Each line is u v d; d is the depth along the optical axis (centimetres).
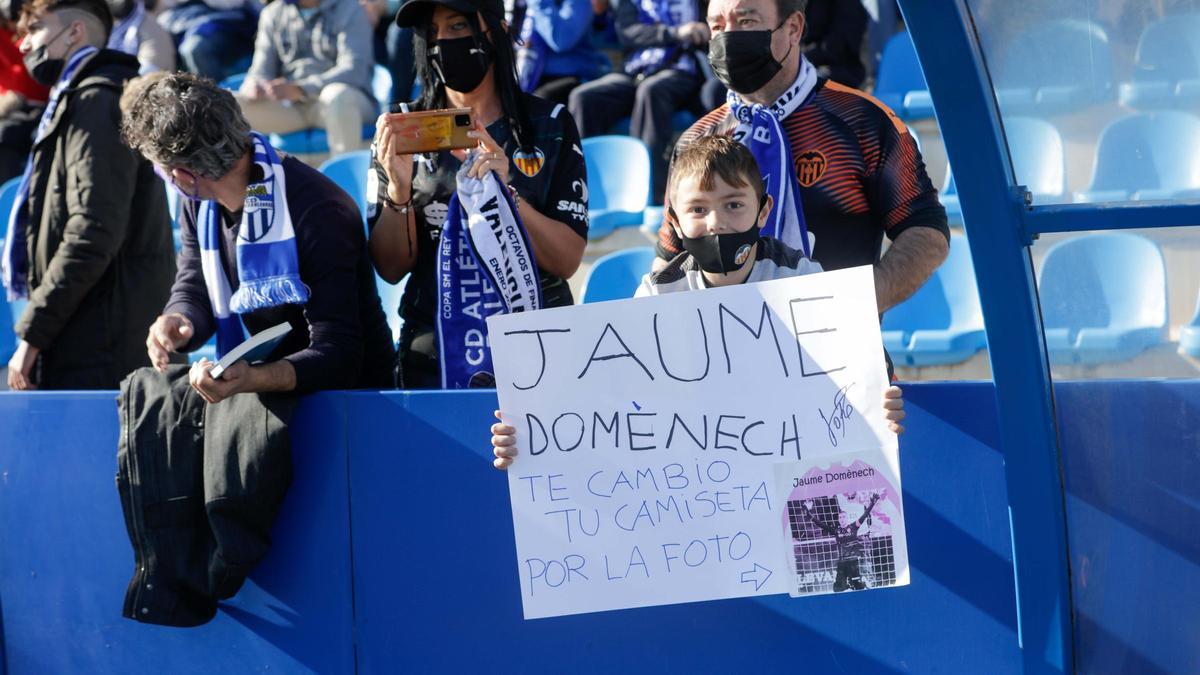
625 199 1514
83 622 775
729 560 631
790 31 767
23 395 774
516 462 635
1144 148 573
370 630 704
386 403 691
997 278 568
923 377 1266
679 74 1593
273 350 718
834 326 615
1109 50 570
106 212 916
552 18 1641
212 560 693
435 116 731
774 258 688
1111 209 555
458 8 759
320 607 712
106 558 764
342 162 1563
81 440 762
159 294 983
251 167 733
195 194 732
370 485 698
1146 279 682
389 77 1816
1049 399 595
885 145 759
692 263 698
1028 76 575
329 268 732
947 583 642
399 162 743
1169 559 615
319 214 735
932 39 539
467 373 750
